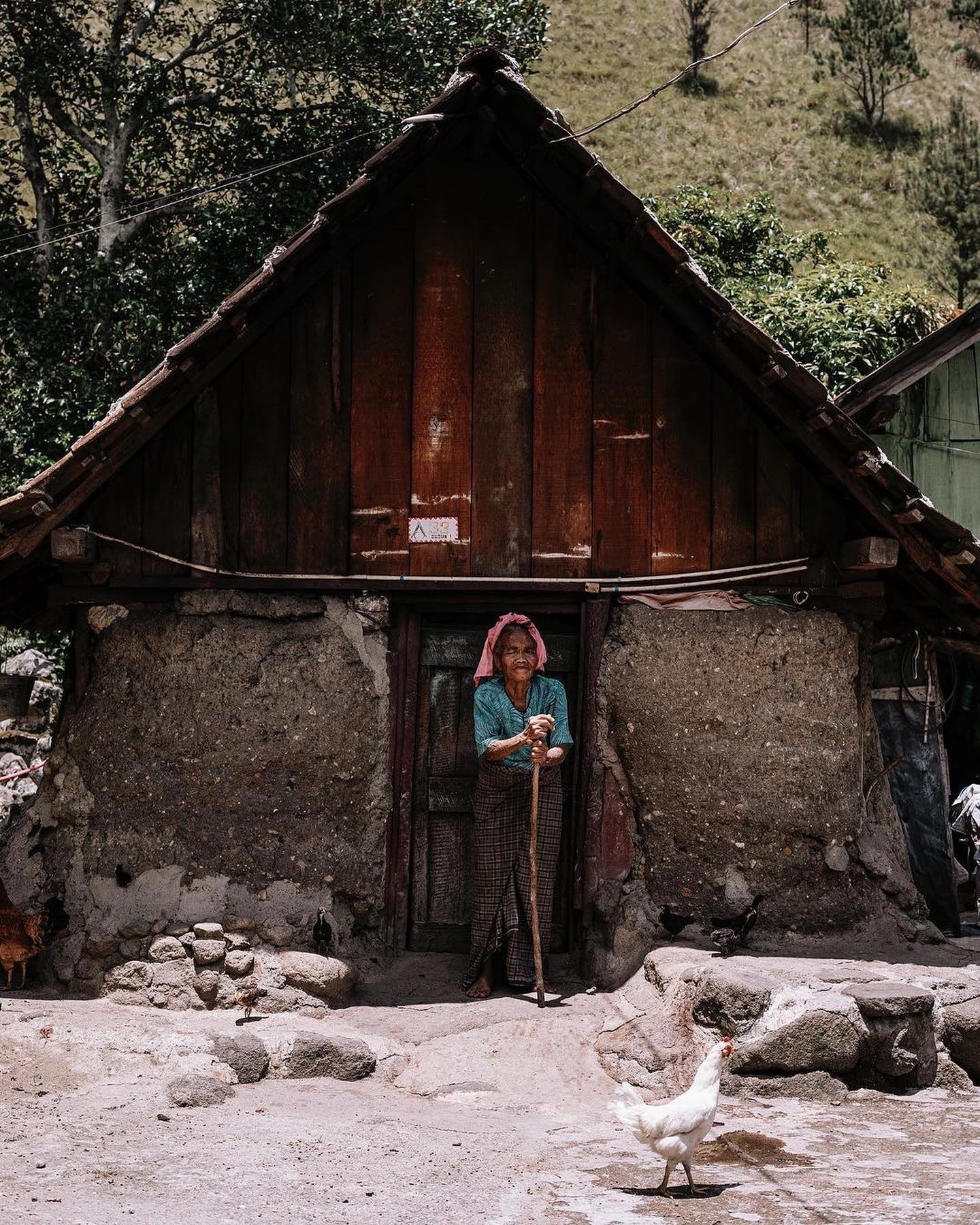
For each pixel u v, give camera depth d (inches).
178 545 290.4
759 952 278.1
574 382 299.7
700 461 300.0
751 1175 191.9
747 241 821.9
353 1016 267.4
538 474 297.9
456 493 297.0
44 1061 229.3
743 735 290.0
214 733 283.3
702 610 297.6
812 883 289.3
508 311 299.7
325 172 637.9
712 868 288.4
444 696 304.8
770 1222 168.6
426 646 304.7
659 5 1850.4
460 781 301.7
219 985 268.5
